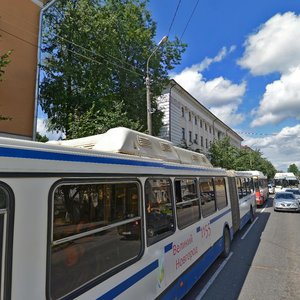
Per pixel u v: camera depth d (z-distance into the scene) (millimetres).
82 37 17469
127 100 19984
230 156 35938
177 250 5305
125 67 20031
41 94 17609
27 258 2434
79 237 3027
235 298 6164
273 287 6734
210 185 8195
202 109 41594
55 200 2787
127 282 3660
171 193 5414
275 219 17984
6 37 12680
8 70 12617
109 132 5070
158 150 5828
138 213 4184
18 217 2406
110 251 3500
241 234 13070
